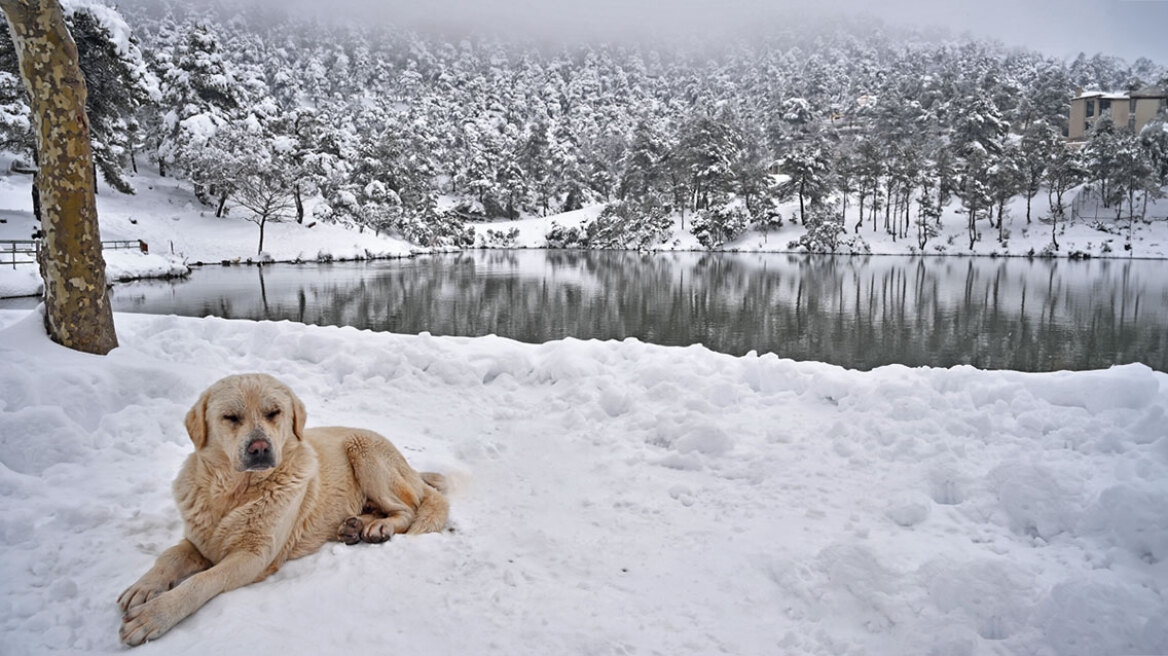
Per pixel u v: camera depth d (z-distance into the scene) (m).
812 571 3.49
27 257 32.34
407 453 5.26
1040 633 2.90
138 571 3.36
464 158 100.62
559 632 2.95
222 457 3.19
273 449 3.04
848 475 4.83
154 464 4.83
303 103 131.00
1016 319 26.44
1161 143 76.00
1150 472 4.30
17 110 37.12
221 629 2.83
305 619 2.95
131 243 43.38
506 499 4.53
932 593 3.18
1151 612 2.88
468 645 2.84
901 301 31.75
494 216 97.81
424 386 7.18
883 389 6.04
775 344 21.73
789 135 110.88
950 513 4.20
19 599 3.04
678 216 85.88
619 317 27.09
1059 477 4.16
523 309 29.00
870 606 3.16
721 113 101.38
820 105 123.25
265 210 51.81
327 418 6.09
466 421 6.24
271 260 50.75
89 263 7.08
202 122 51.91
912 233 73.38
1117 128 85.81
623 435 5.81
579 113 128.12
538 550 3.76
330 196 62.69
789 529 4.05
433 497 4.14
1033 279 41.88
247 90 62.66
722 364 7.36
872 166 75.69
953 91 112.94
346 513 3.84
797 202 84.88
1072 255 63.28
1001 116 89.81
